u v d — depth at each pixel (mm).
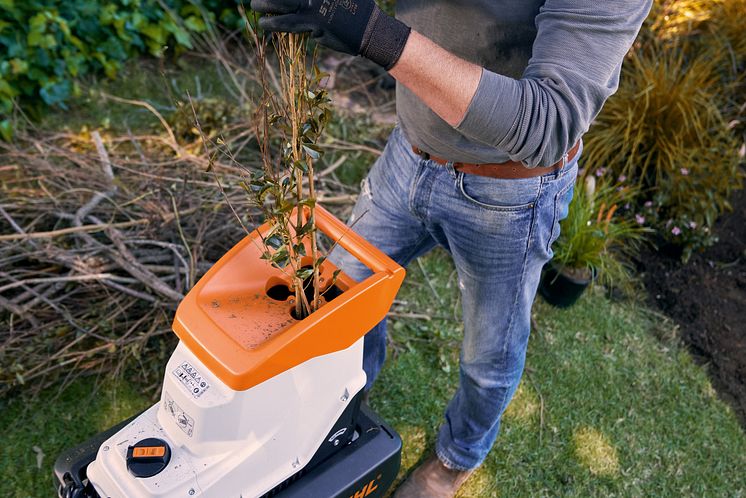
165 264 2539
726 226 3387
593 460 2268
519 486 2146
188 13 3863
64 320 2295
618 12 1151
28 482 1954
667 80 3410
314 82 1170
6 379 2129
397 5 1467
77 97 3400
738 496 2240
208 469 1274
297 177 1248
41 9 3193
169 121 3277
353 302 1303
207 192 2764
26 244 2471
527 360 2586
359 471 1527
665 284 3078
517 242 1526
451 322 2682
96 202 2615
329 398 1408
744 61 3895
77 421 2129
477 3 1296
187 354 1280
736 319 2941
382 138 3465
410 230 1718
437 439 2033
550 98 1159
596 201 3082
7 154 2771
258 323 1303
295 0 1055
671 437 2398
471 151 1426
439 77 1138
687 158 3242
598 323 2822
